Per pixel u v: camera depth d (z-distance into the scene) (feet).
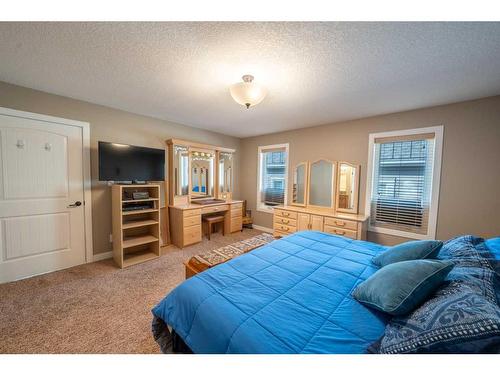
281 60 5.37
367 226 10.26
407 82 6.45
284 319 3.01
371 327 2.94
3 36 4.51
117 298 6.38
